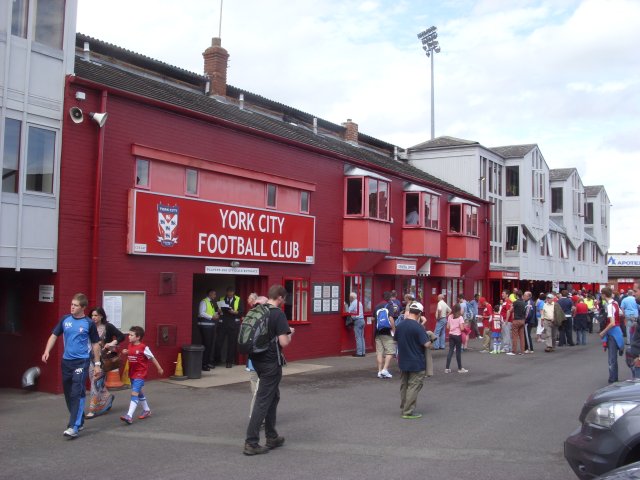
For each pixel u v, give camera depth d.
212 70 21.42
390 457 7.91
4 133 11.55
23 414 10.41
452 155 32.47
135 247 13.51
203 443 8.55
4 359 13.14
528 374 15.92
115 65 18.14
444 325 22.70
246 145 16.69
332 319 19.94
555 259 41.16
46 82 12.27
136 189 13.70
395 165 27.31
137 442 8.59
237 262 16.25
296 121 25.91
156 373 14.08
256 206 17.03
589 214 51.12
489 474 7.21
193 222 14.96
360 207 20.42
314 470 7.31
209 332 15.54
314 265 19.17
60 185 12.38
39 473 7.14
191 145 15.09
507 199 35.53
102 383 10.32
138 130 13.88
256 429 7.98
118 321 13.28
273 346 8.12
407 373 10.42
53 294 12.31
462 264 27.98
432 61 47.78
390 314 17.59
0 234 11.41
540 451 8.26
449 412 10.84
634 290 12.77
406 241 24.11
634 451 5.92
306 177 18.91
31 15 12.03
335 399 12.08
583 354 21.19
